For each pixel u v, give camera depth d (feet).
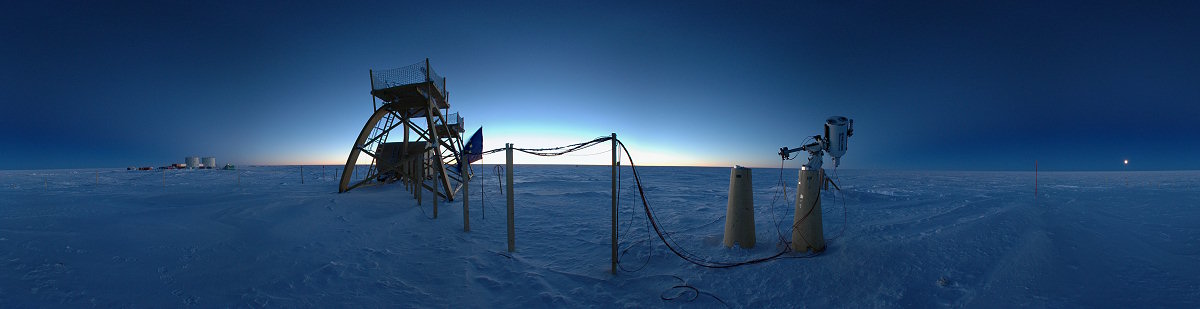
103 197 43.88
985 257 16.34
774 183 82.28
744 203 20.80
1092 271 14.42
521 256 21.27
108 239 19.86
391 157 64.90
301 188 60.95
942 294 13.09
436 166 33.42
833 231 24.36
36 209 32.30
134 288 13.96
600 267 18.94
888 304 12.72
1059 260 15.67
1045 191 52.21
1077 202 35.94
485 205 41.63
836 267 16.12
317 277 16.39
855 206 37.58
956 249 17.58
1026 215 25.98
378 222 29.55
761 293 14.42
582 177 111.34
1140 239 19.36
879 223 26.73
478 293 15.62
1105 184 65.77
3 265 15.10
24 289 13.03
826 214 32.37
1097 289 12.72
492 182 82.64
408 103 49.73
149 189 58.70
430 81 45.70
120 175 112.16
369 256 20.25
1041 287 13.01
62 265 15.53
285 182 78.84
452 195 44.11
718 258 19.26
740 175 20.85
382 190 54.80
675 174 148.87
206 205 34.53
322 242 22.45
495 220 32.68
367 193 49.37
